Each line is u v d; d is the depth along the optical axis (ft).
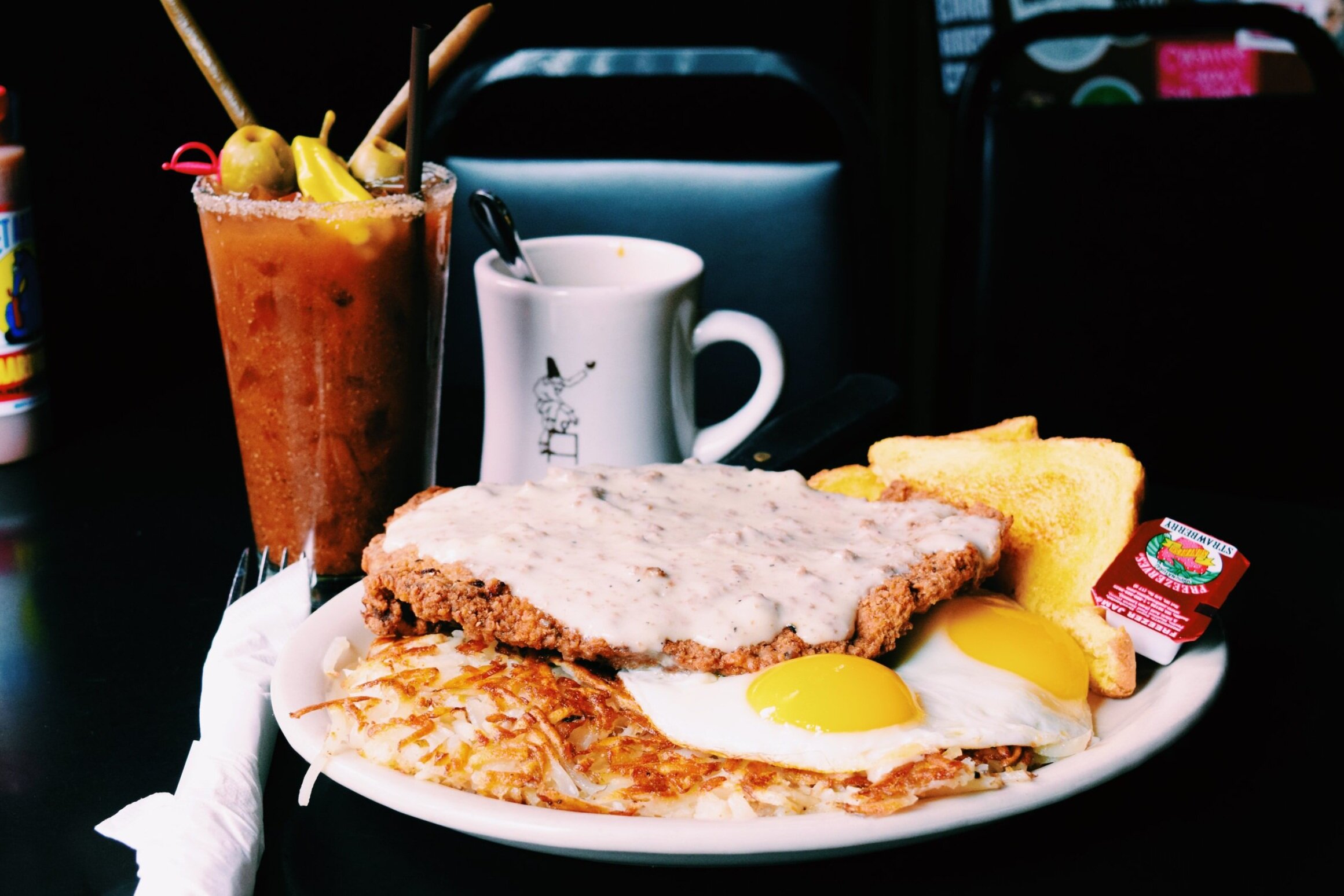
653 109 4.04
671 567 1.70
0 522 2.15
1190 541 1.84
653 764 1.57
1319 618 1.99
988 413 3.48
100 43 2.86
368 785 1.51
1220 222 3.30
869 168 3.17
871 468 2.06
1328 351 3.33
